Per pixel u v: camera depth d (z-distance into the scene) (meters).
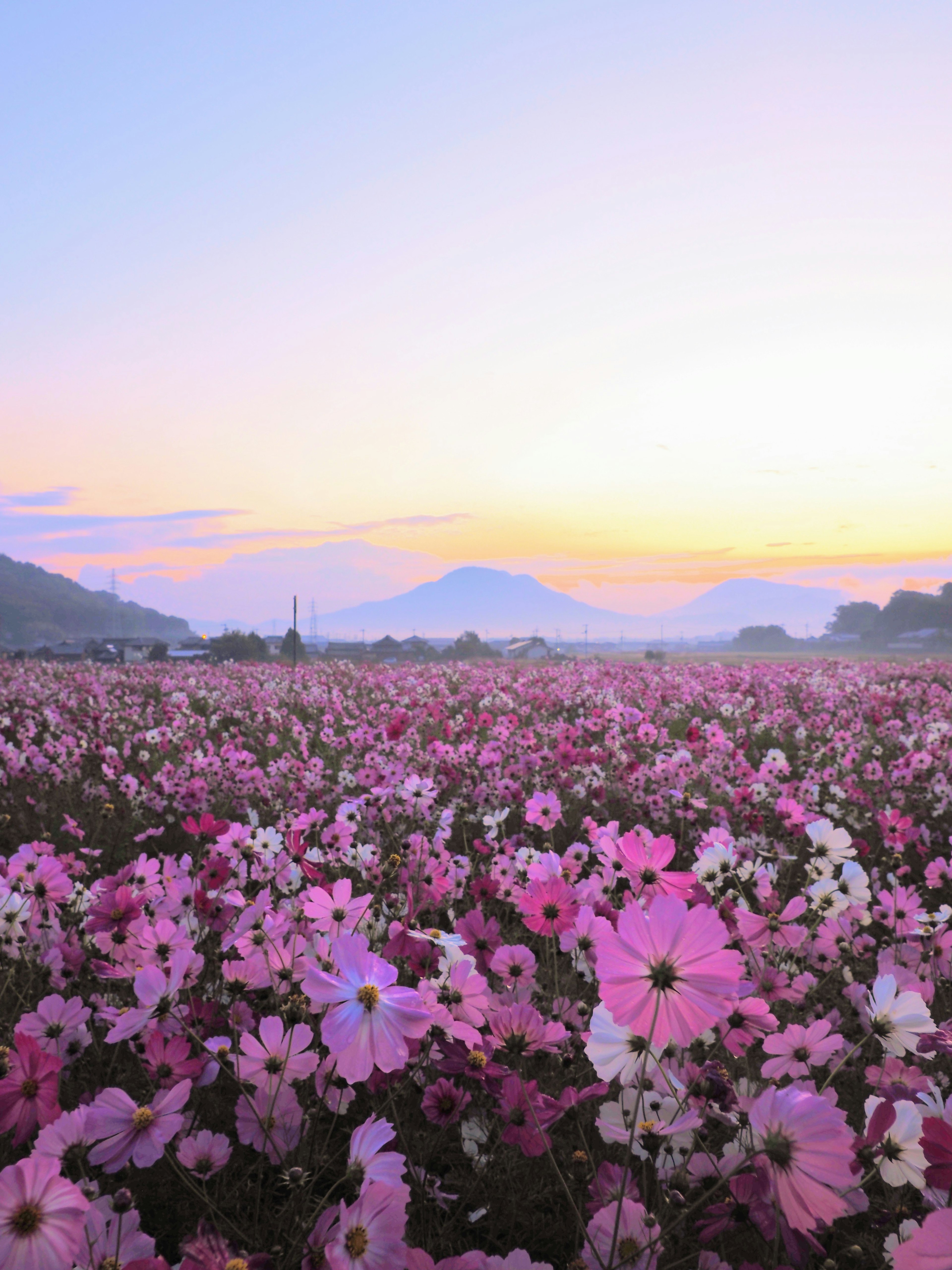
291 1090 1.83
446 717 10.43
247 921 2.39
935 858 5.17
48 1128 1.49
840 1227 1.88
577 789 6.02
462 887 3.61
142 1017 1.87
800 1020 2.75
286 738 10.73
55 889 2.82
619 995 1.24
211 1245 1.31
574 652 177.50
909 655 110.50
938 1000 2.79
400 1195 1.29
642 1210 1.46
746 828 5.02
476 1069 1.83
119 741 10.68
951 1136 1.17
